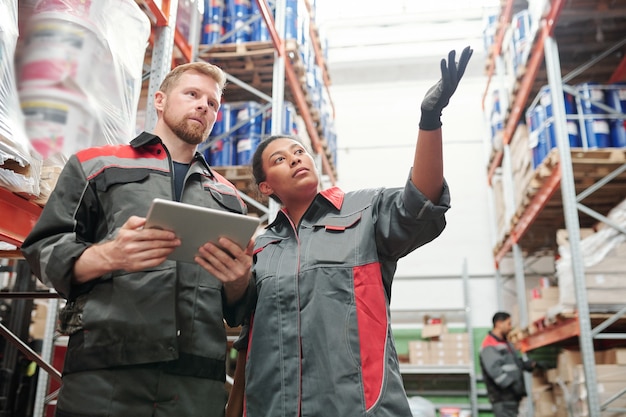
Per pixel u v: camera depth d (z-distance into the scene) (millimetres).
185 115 1817
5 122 1668
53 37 2129
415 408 4453
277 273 1792
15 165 1818
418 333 9672
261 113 5637
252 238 1606
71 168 1644
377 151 11055
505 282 9820
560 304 5262
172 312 1570
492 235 9953
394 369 1636
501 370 6387
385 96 11422
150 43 3471
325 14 12570
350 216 1832
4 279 5211
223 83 1997
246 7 5812
